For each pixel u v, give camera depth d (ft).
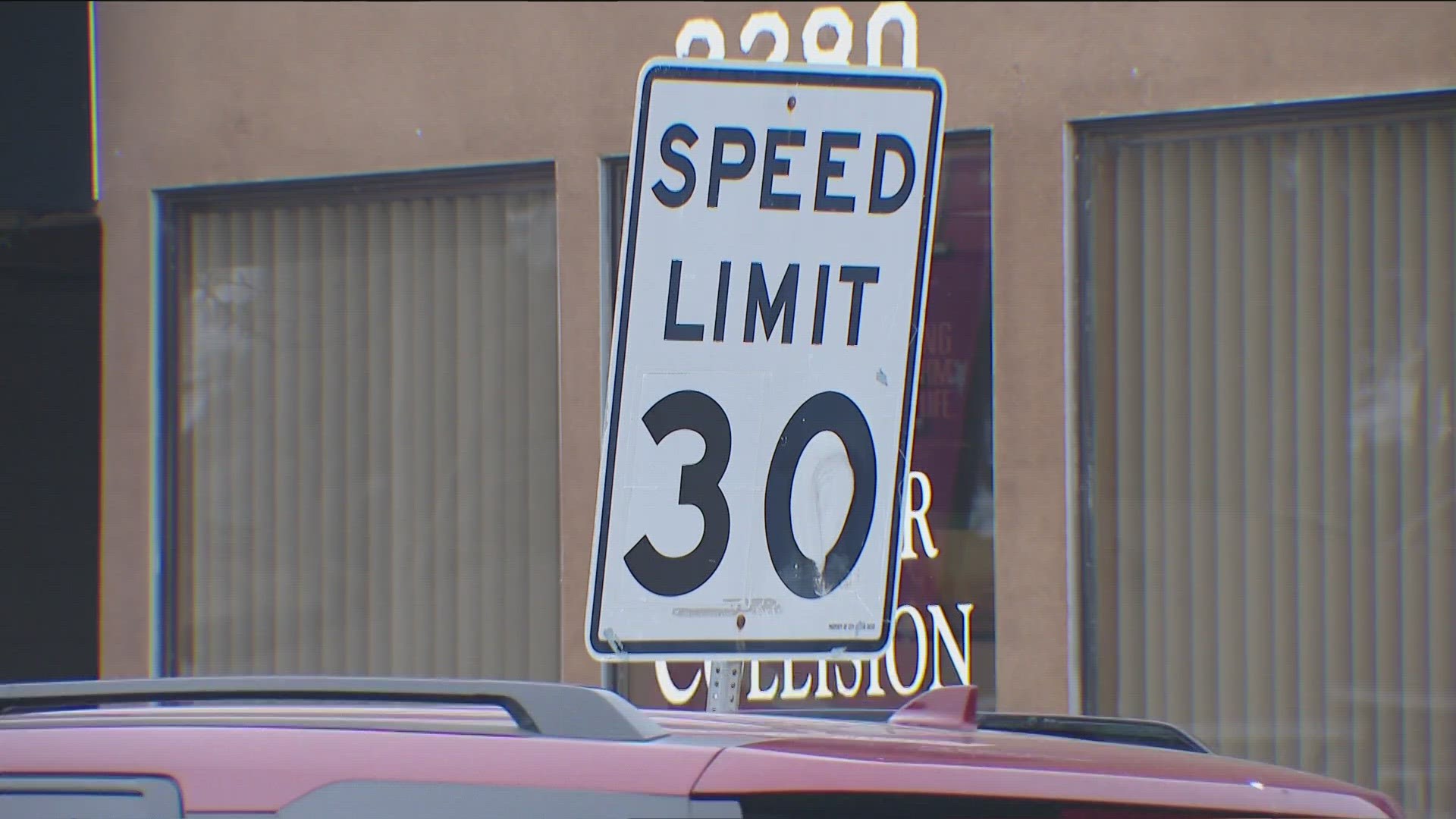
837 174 44.19
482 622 90.74
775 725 33.99
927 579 82.12
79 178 92.22
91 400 94.22
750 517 43.32
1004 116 80.43
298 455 94.02
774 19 83.51
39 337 92.32
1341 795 29.63
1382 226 76.43
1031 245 79.97
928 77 44.57
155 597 94.43
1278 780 30.25
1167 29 77.97
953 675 81.61
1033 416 79.87
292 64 91.76
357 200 92.84
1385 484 76.69
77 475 93.56
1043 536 79.66
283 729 29.81
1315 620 77.82
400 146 89.97
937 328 82.28
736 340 43.65
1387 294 76.48
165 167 93.76
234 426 94.94
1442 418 75.72
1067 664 79.25
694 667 85.51
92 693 31.40
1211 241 79.20
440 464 91.71
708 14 84.53
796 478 43.57
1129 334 80.38
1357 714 77.05
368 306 92.79
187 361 95.25
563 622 86.99
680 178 43.62
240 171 92.63
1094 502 80.84
